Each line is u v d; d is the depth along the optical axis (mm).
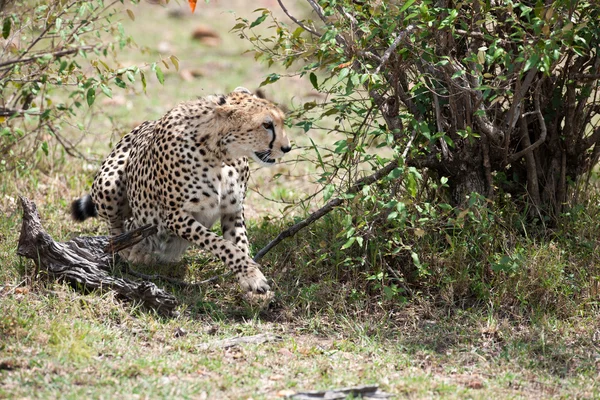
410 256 10500
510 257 10047
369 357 8922
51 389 7465
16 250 10633
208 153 10398
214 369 8258
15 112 10359
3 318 8789
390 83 10312
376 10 9367
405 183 10539
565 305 9953
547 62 8305
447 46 10031
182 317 9750
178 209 10555
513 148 11172
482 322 9734
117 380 7754
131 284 9852
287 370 8367
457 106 10500
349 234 9289
